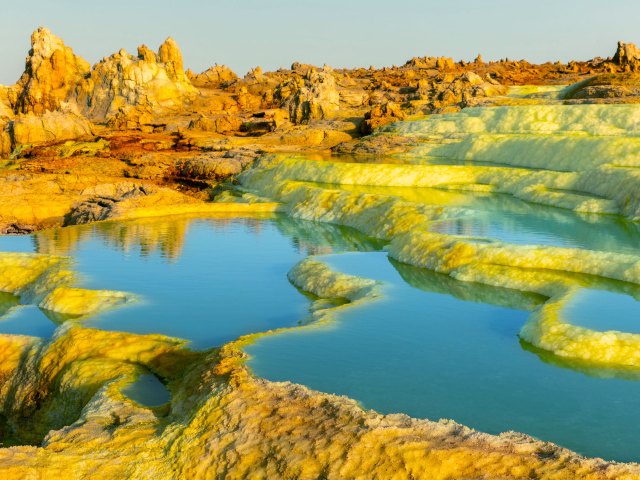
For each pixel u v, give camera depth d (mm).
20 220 64938
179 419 19422
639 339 21891
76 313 33469
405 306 28703
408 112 110875
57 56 169250
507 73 172000
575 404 18344
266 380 19812
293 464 16141
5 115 153125
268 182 72812
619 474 14258
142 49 169250
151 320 30578
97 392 23047
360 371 21031
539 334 23594
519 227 43312
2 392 28000
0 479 16625
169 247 45750
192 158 87250
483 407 18203
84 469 17375
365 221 51375
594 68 177875
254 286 36094
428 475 15070
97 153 97688
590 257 31656
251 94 176875
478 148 79000
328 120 112062
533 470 14711
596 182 54281
